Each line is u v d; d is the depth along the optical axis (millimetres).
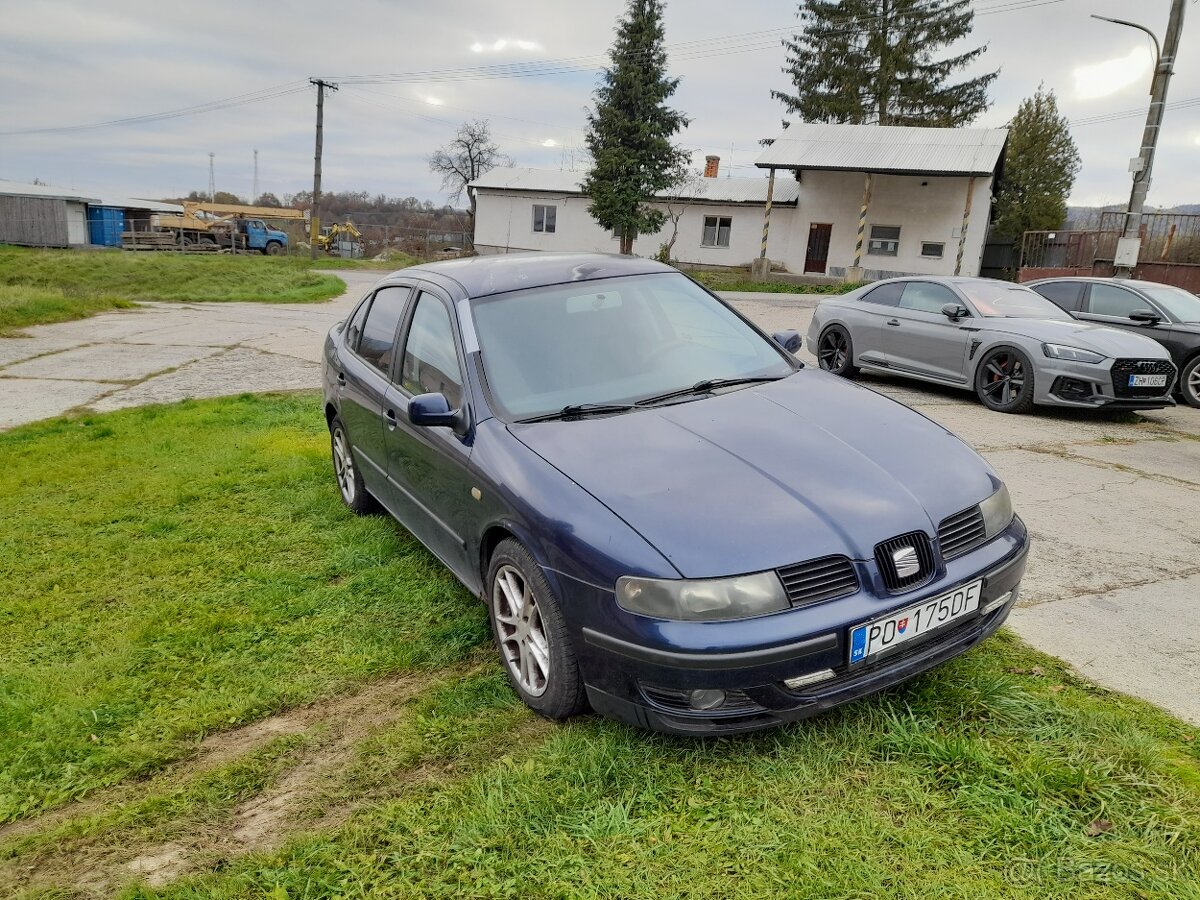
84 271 30828
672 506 2562
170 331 15320
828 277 29625
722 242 33875
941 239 29719
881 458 2873
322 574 4250
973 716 2756
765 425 3076
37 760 2807
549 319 3684
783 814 2328
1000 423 7582
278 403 8656
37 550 4684
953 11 39625
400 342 4195
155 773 2754
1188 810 2279
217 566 4406
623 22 31953
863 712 2771
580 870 2166
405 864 2236
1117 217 20500
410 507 3996
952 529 2699
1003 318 8297
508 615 3100
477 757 2693
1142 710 2783
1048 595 3771
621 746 2648
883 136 31234
